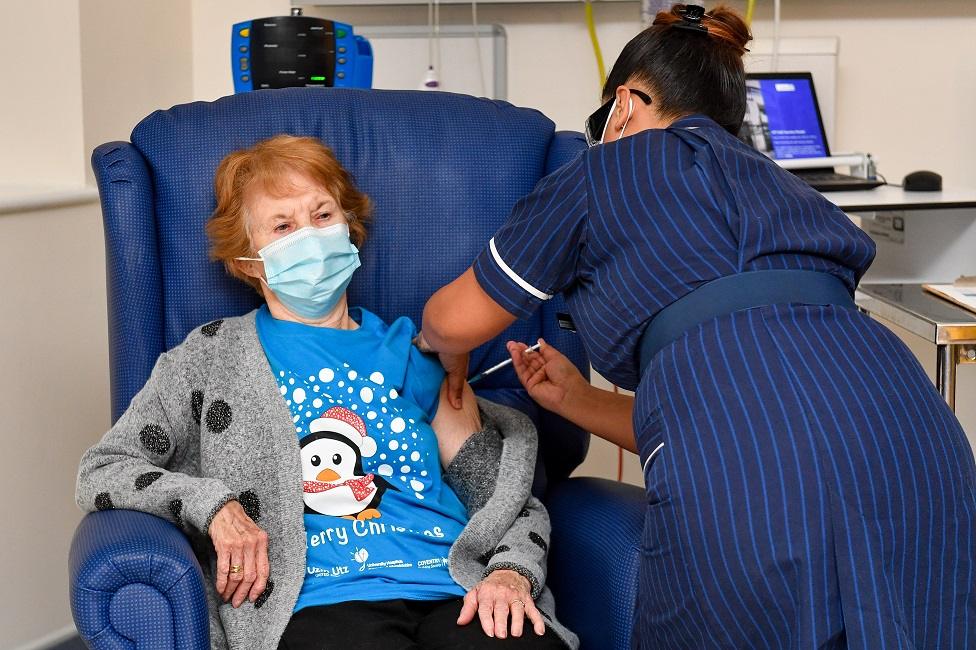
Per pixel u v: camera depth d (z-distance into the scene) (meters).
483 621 1.31
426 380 1.55
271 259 1.49
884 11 2.75
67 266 2.32
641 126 1.37
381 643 1.27
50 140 2.44
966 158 2.82
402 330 1.56
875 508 1.07
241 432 1.43
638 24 2.76
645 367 1.25
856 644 1.03
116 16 2.54
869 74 2.78
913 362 1.20
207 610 1.23
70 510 2.34
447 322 1.40
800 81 2.56
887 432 1.10
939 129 2.81
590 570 1.47
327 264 1.49
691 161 1.26
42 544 2.24
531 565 1.40
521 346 1.63
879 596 1.04
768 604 1.08
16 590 2.17
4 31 2.43
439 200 1.70
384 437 1.47
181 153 1.62
